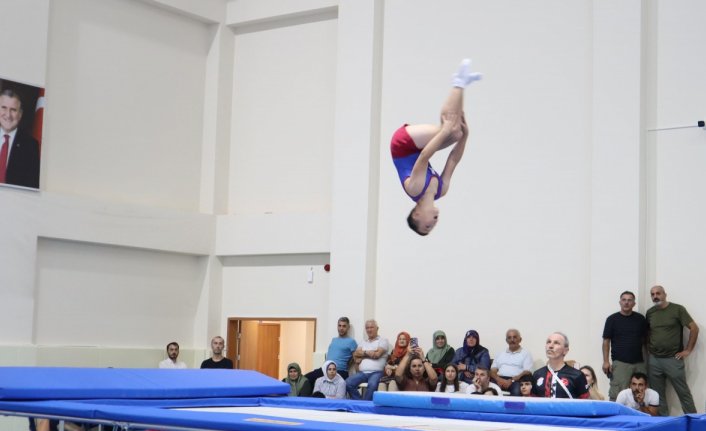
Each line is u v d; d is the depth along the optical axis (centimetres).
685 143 1200
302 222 1523
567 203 1286
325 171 1534
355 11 1478
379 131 1461
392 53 1460
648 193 1220
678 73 1212
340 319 1413
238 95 1641
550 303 1284
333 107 1536
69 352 1403
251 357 1683
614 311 1211
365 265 1423
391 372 1317
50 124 1411
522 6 1348
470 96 1378
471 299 1348
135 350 1499
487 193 1352
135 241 1495
